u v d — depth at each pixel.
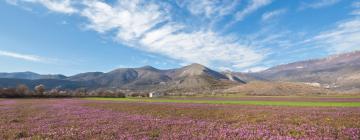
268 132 16.73
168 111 39.41
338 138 14.45
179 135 16.03
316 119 24.80
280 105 54.75
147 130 18.80
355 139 14.11
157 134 16.73
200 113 35.12
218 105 57.31
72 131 18.58
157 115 32.25
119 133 17.42
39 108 48.31
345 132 16.28
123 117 29.66
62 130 19.25
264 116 29.33
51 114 34.69
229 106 52.78
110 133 17.50
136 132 17.78
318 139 14.07
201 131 17.72
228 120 25.64
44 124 23.31
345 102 64.00
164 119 26.89
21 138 16.05
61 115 33.06
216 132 17.16
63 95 159.25
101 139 15.33
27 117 30.39
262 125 20.69
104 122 24.52
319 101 73.25
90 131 18.34
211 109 43.56
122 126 21.14
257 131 17.20
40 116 31.72
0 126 21.91
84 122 24.66
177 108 46.94
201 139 14.66
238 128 18.94
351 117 25.86
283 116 28.77
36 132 18.56
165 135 16.14
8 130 19.41
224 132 17.06
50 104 64.19
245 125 20.83
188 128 19.45
